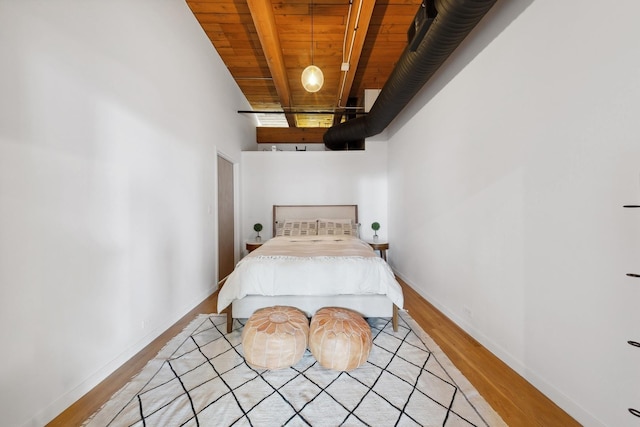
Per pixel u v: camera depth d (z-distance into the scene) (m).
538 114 1.44
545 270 1.40
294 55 3.50
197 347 1.88
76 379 1.38
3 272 1.10
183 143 2.51
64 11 1.35
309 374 1.57
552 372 1.35
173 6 2.36
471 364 1.67
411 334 2.07
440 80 2.56
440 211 2.57
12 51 1.13
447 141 2.43
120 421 1.22
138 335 1.86
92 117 1.52
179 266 2.42
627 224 1.04
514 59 1.61
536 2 1.45
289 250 2.63
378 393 1.40
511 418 1.24
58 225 1.31
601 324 1.13
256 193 4.52
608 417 1.10
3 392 1.09
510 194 1.65
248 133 4.94
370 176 4.53
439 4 1.63
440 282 2.56
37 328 1.21
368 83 4.29
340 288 2.08
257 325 1.68
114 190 1.67
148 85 2.01
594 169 1.15
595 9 1.14
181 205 2.46
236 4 2.61
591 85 1.16
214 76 3.27
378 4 2.64
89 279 1.48
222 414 1.25
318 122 6.16
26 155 1.18
